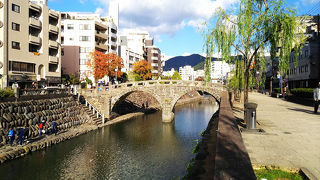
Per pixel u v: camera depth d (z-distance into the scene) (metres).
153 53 100.56
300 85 44.47
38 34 39.75
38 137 23.70
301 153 7.52
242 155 5.36
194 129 34.19
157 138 29.14
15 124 21.55
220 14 13.17
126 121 39.69
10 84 33.12
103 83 50.91
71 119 30.45
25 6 36.12
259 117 15.77
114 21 75.75
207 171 10.52
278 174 5.85
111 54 53.09
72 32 58.25
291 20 11.27
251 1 11.93
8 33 33.28
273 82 70.75
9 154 18.31
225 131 8.01
